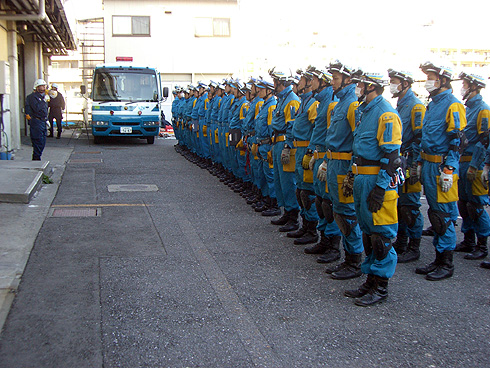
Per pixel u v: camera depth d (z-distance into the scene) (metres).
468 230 6.11
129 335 3.70
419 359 3.51
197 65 25.48
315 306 4.37
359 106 4.61
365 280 5.05
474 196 5.84
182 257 5.51
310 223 6.23
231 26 25.52
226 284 4.78
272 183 7.54
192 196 8.83
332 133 4.98
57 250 5.53
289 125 6.42
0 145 10.73
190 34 25.22
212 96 11.07
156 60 25.14
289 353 3.54
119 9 24.61
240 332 3.82
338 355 3.54
